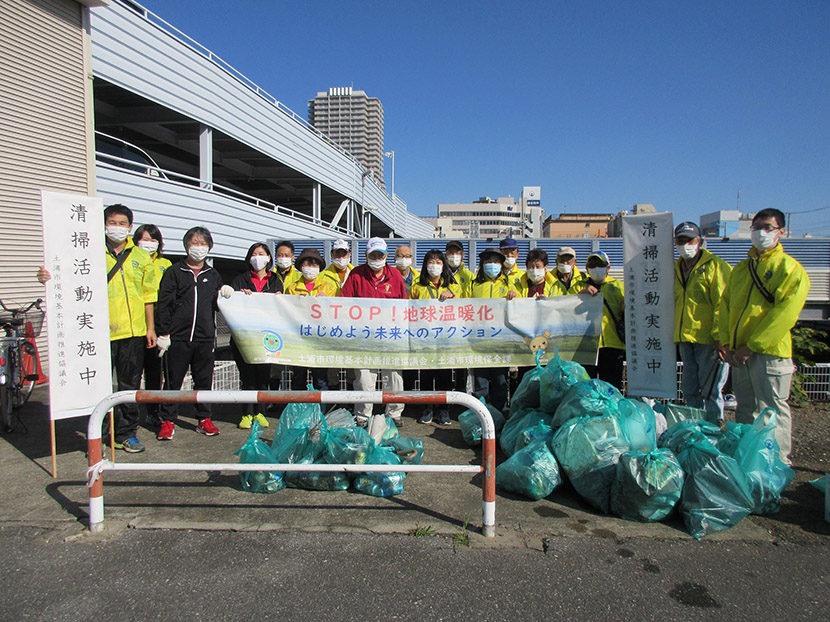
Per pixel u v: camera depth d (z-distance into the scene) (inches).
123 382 184.4
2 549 117.5
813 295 452.1
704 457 131.3
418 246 443.8
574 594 101.7
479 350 208.4
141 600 99.5
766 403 157.6
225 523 129.0
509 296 207.2
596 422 145.2
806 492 151.0
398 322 209.8
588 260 212.7
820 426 212.8
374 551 116.7
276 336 209.8
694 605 98.8
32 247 300.5
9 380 204.8
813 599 101.3
